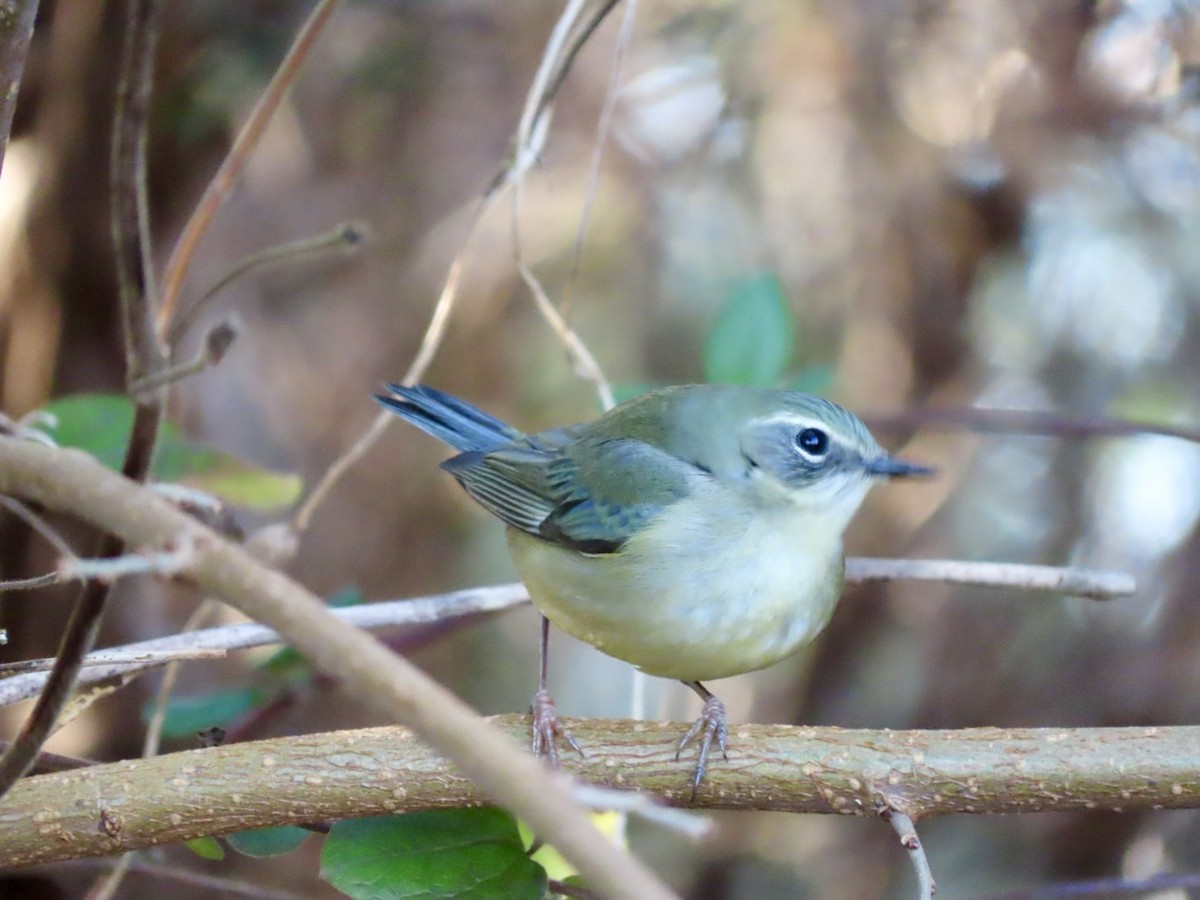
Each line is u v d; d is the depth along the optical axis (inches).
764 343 337.4
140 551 155.2
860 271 473.1
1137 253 475.2
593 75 486.0
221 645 265.3
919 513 479.2
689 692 482.0
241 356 450.3
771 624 288.5
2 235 382.6
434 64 478.9
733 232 479.8
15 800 220.2
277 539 310.3
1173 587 450.0
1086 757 218.8
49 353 390.3
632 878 140.6
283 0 455.2
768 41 475.2
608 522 293.7
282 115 454.9
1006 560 470.0
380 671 149.0
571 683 516.7
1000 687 456.8
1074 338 478.6
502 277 478.0
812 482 293.4
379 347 474.9
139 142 166.9
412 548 479.5
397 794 223.0
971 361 479.2
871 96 466.9
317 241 196.7
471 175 480.4
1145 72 458.9
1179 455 466.9
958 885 451.8
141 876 360.5
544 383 481.1
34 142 387.5
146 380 170.7
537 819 143.3
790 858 488.1
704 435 301.9
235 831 225.0
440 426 347.3
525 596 313.0
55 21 387.2
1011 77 463.2
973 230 473.1
